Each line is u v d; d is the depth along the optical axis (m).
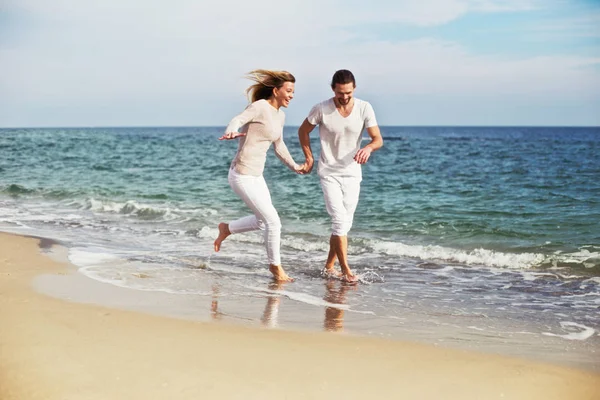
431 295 5.28
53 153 31.81
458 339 3.90
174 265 6.17
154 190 14.47
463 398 2.94
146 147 41.12
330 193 5.81
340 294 5.25
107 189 14.54
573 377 3.21
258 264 6.43
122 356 3.24
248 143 5.54
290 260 6.79
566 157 29.72
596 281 5.87
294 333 3.85
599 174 19.00
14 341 3.39
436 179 18.44
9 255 6.17
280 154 5.75
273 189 15.35
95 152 33.44
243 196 5.62
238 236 8.04
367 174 20.80
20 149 35.12
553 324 4.39
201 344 3.50
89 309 4.12
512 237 8.37
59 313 3.97
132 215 10.33
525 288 5.60
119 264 6.06
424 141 62.34
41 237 7.47
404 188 15.79
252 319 4.23
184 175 19.11
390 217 10.38
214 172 20.31
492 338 3.96
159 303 4.52
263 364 3.25
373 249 7.47
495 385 3.09
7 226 8.73
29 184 15.66
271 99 5.57
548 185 15.74
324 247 7.51
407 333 4.01
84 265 5.91
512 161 27.08
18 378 2.92
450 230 8.93
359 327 4.14
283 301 4.90
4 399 2.72
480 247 7.76
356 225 9.55
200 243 7.64
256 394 2.88
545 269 6.40
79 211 10.77
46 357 3.16
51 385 2.86
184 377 3.02
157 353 3.31
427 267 6.51
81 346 3.35
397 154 34.81
